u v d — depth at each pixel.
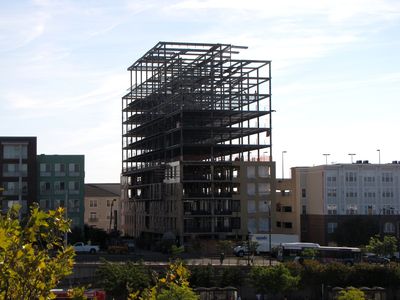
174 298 28.41
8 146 101.44
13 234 8.81
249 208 105.94
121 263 67.00
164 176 112.94
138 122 136.88
